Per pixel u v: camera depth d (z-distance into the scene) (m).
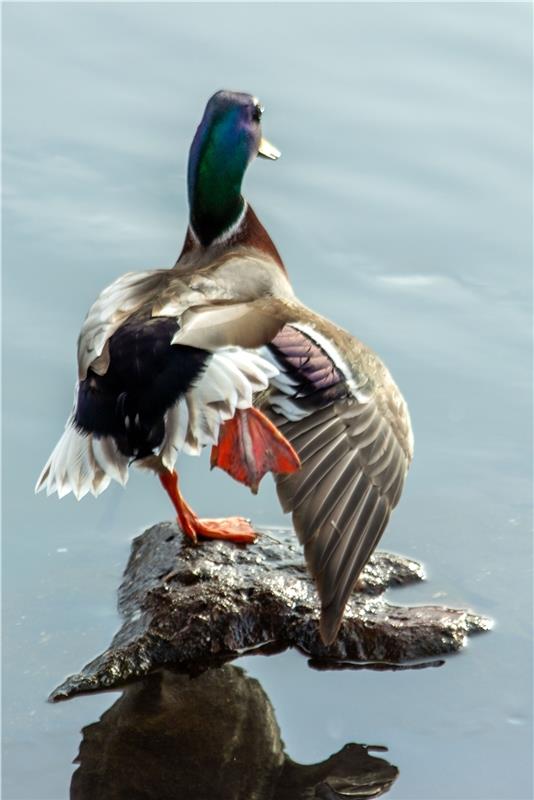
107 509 10.89
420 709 8.61
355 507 8.02
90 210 15.12
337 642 9.13
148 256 14.32
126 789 7.76
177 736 8.23
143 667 8.84
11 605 9.50
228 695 8.67
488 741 8.31
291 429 8.27
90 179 15.73
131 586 9.62
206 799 7.70
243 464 8.19
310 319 8.70
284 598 9.30
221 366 8.21
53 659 8.89
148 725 8.33
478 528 10.71
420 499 11.16
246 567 9.56
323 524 7.87
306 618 9.22
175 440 8.09
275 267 9.94
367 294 14.08
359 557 7.92
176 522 10.18
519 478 11.48
